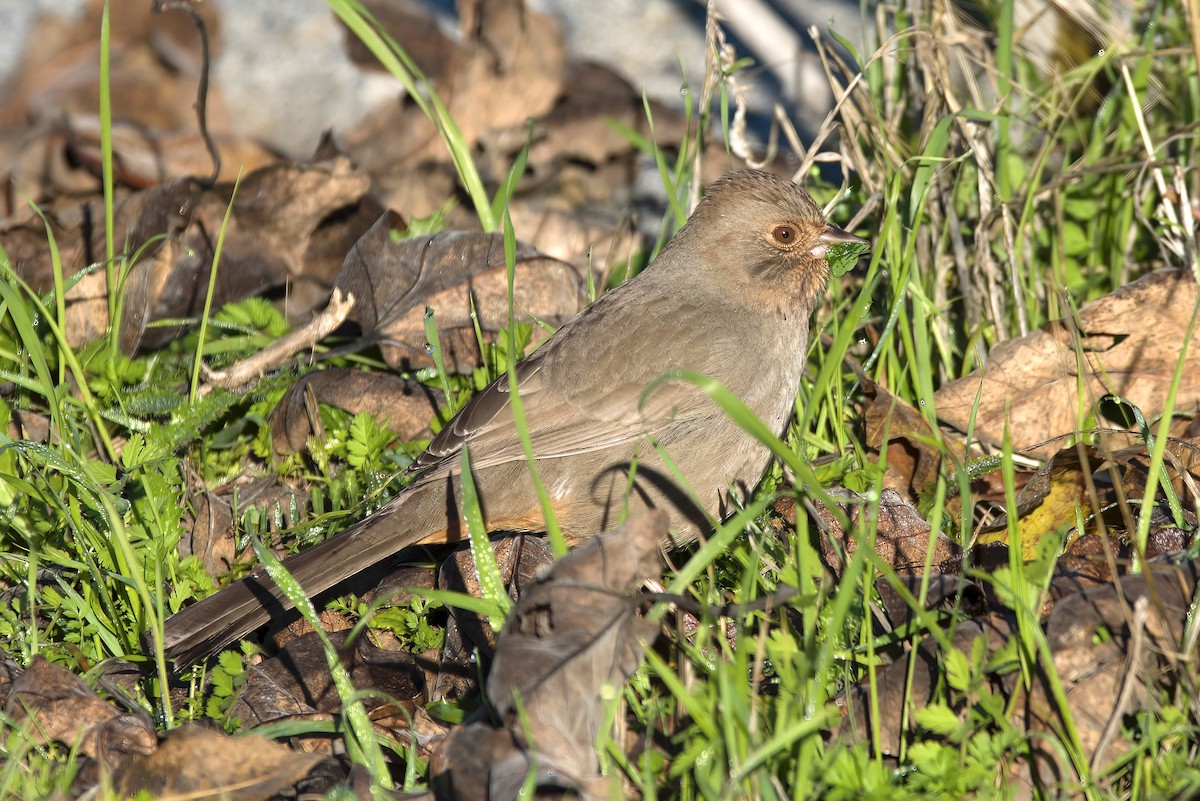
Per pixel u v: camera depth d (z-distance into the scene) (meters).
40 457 8.94
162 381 11.17
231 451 10.74
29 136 16.56
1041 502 8.78
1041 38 13.59
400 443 10.71
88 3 19.83
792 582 7.42
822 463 9.76
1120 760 6.16
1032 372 10.16
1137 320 10.09
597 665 6.51
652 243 14.95
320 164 13.02
